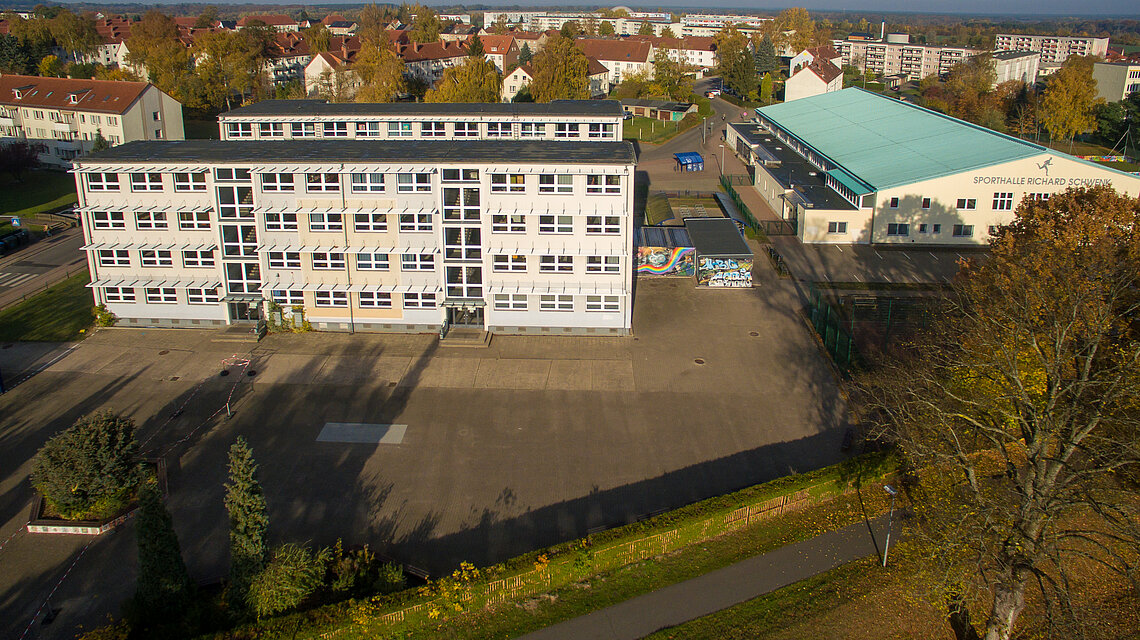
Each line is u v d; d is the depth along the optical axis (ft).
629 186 168.76
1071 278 112.88
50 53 577.43
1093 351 91.66
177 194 175.11
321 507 119.55
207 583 103.40
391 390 155.33
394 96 409.49
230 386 156.76
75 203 294.66
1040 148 239.50
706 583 101.96
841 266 224.94
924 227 240.73
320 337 178.91
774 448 134.82
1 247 237.86
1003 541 90.68
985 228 239.91
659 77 511.81
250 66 481.87
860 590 100.53
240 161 171.83
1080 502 84.64
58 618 98.32
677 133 442.50
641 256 215.72
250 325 183.01
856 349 166.61
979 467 119.24
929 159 253.24
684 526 107.04
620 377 160.35
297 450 134.92
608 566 103.96
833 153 287.28
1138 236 129.59
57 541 112.88
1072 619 79.46
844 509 116.78
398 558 108.17
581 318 178.81
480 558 108.17
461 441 137.69
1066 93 408.05
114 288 182.80
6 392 153.89
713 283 208.85
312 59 495.82
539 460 131.85
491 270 175.83
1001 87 490.49
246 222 175.32
